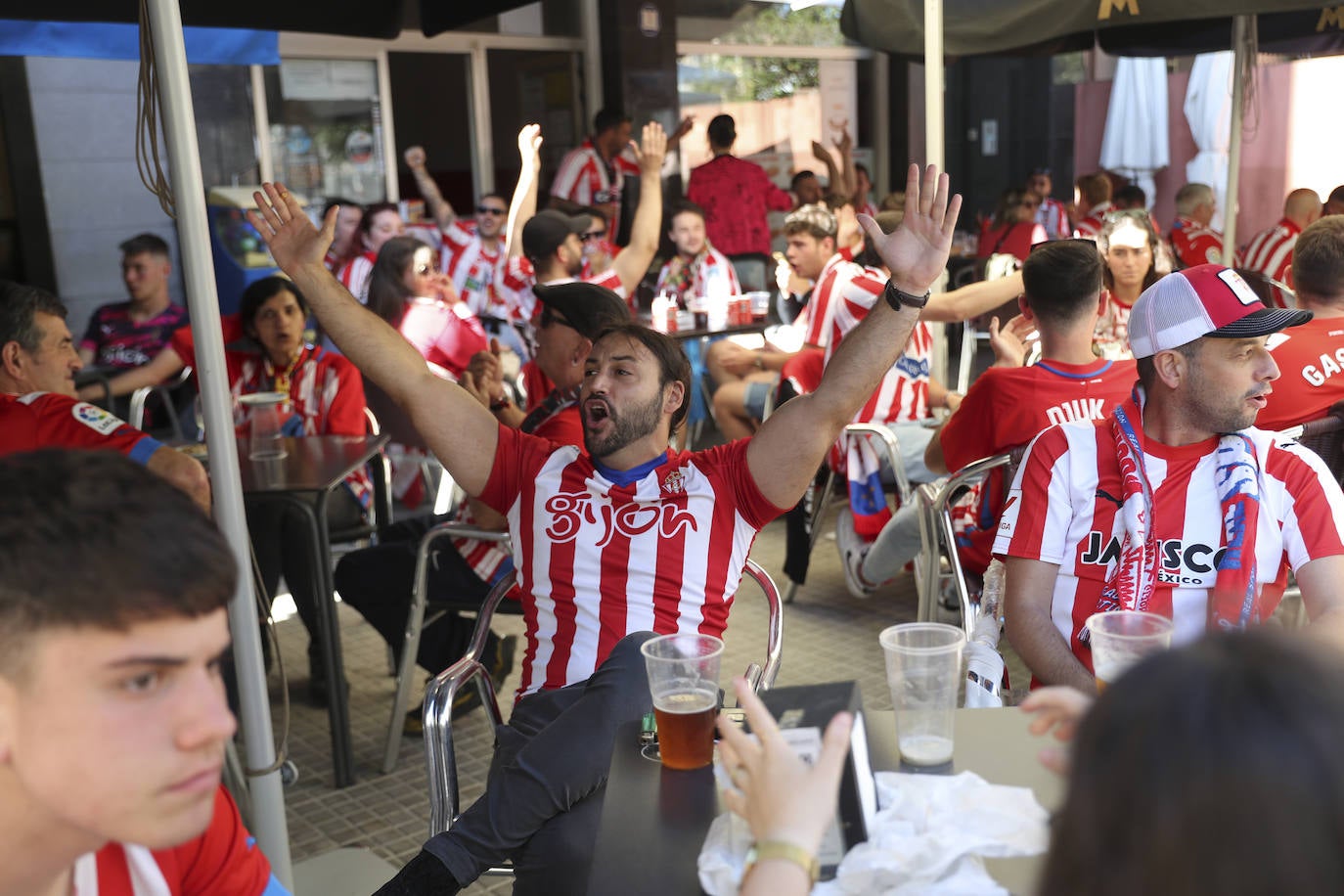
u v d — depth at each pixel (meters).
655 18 9.34
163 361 5.42
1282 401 3.06
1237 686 0.64
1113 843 0.64
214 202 7.86
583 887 1.90
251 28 3.90
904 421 4.34
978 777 1.38
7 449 2.63
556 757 1.97
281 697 3.97
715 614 2.31
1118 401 3.10
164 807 0.85
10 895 0.94
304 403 4.18
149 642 0.82
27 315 2.86
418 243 5.18
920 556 3.59
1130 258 4.43
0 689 0.82
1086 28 4.60
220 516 2.25
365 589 3.47
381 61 8.90
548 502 2.33
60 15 3.50
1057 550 2.27
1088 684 2.17
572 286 2.99
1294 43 7.19
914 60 5.29
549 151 9.69
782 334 5.32
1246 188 10.40
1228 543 2.12
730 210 8.39
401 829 3.09
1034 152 12.01
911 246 2.14
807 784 1.06
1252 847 0.60
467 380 3.50
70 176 8.02
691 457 2.36
